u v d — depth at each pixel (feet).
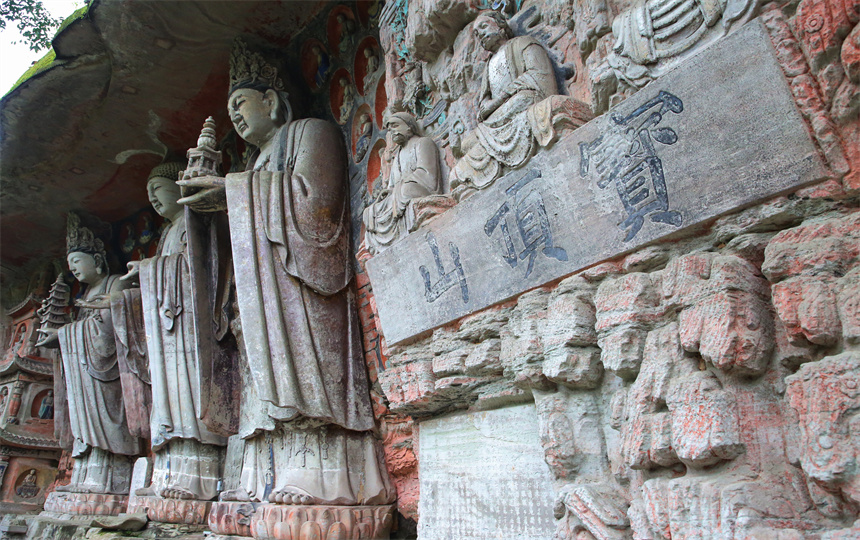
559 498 8.00
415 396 11.33
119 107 22.52
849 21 6.03
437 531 11.07
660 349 7.18
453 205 11.46
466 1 12.22
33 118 22.71
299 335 14.49
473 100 11.95
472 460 10.69
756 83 6.58
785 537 5.51
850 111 6.12
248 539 14.19
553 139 8.79
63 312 30.01
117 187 27.58
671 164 7.41
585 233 8.48
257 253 14.82
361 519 13.53
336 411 14.30
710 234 7.34
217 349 17.74
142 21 18.74
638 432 7.04
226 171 24.03
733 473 6.32
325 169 16.60
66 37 19.43
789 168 6.47
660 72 7.63
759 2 6.72
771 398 6.43
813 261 6.07
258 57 18.52
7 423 30.99
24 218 29.60
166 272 20.70
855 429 5.28
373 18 17.81
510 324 9.62
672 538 6.37
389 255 12.26
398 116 13.43
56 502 24.61
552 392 8.89
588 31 9.42
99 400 24.39
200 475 19.12
